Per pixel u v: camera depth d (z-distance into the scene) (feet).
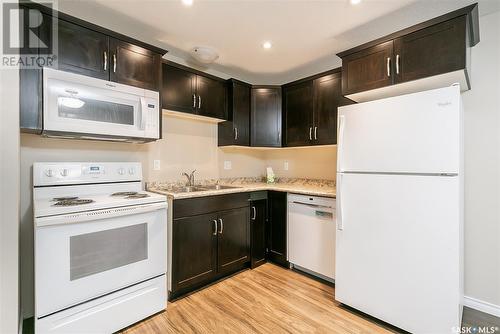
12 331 4.23
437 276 5.01
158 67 7.13
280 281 8.11
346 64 7.02
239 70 10.14
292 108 9.95
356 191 6.15
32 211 5.99
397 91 6.63
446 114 4.90
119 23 6.69
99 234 5.30
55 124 5.33
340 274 6.52
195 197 7.33
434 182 5.04
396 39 6.07
